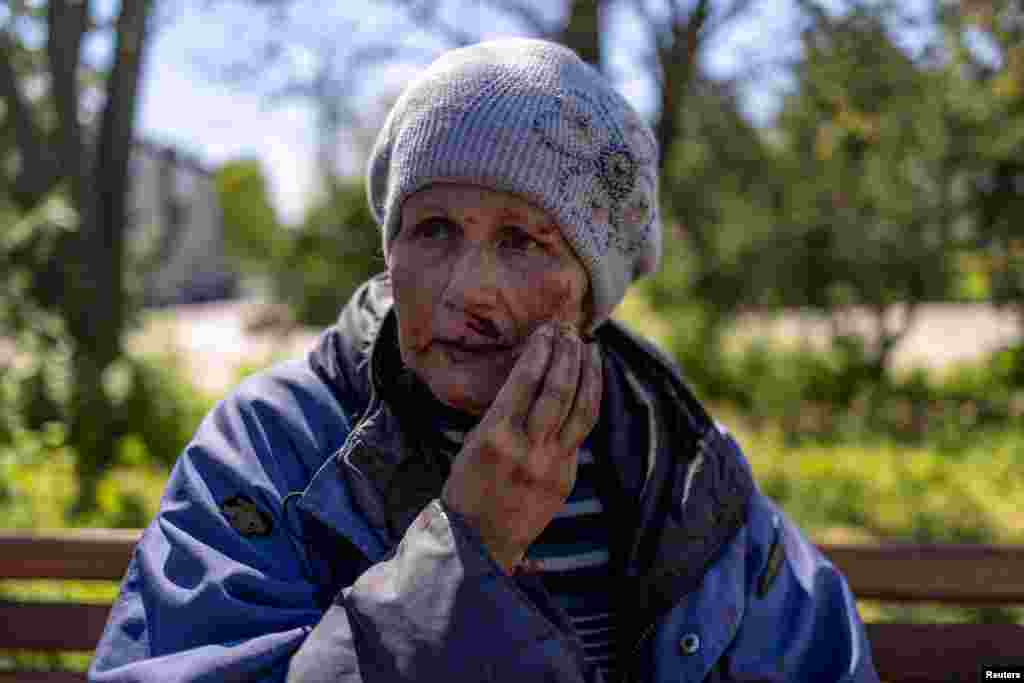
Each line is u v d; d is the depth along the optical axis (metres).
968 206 12.49
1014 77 8.82
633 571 1.12
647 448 1.19
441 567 0.87
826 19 5.71
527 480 0.89
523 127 0.95
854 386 13.23
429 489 1.06
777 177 11.48
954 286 13.92
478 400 0.99
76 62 9.12
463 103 0.96
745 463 1.28
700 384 13.37
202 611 0.96
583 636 1.12
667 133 5.57
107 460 7.12
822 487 7.16
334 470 1.05
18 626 1.66
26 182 8.98
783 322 21.09
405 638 0.85
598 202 0.99
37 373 7.41
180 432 8.05
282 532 1.04
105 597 3.03
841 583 1.24
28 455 5.73
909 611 3.54
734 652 1.15
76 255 8.93
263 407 1.11
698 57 5.64
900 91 6.34
